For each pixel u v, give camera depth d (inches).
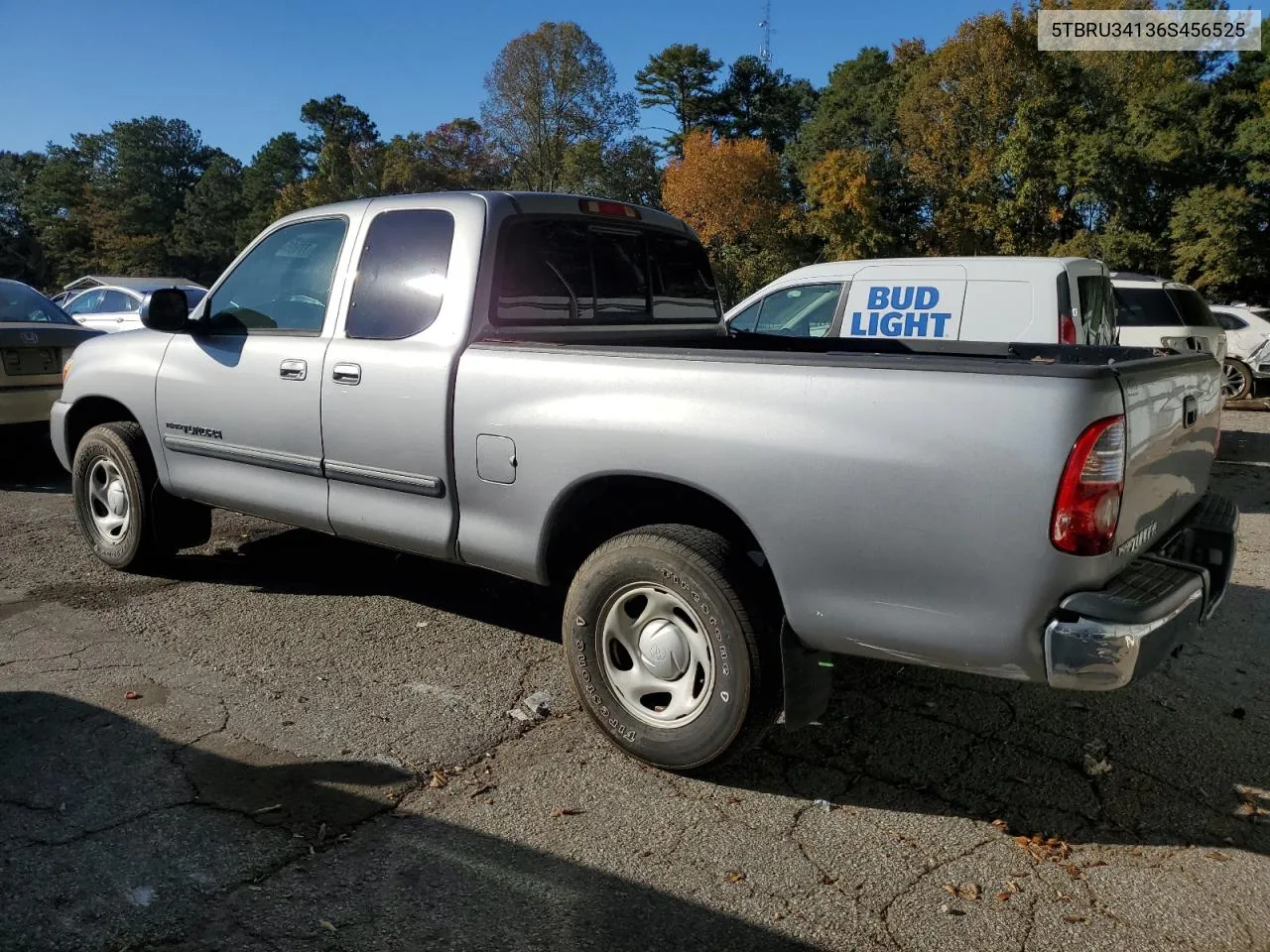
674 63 3272.6
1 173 4544.8
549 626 184.5
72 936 94.7
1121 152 1614.2
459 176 3225.9
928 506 105.7
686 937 97.5
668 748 127.3
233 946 94.2
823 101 2669.8
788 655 118.8
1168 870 110.4
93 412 215.2
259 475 177.3
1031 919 101.3
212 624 181.9
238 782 124.6
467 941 96.0
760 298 331.3
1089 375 99.8
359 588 203.9
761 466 115.6
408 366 150.3
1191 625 113.0
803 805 123.3
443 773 129.3
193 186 4244.6
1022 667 105.3
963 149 1876.2
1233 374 606.2
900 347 188.9
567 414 132.1
